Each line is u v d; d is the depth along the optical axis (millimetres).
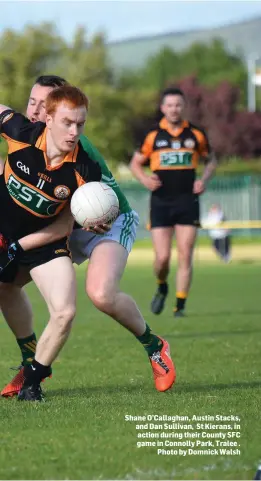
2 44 135500
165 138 33562
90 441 13375
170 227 33875
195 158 33906
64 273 16312
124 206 18047
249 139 170375
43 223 16391
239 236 109562
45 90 17438
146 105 150500
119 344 27203
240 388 18531
